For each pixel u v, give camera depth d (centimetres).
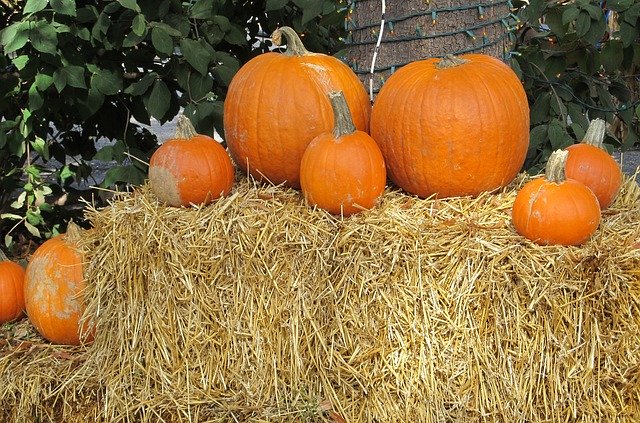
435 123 264
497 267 241
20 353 306
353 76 300
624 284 236
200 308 265
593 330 237
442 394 245
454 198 276
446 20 313
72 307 303
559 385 239
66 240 312
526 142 283
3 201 480
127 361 277
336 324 251
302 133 283
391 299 245
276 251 258
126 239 274
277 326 259
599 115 416
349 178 257
